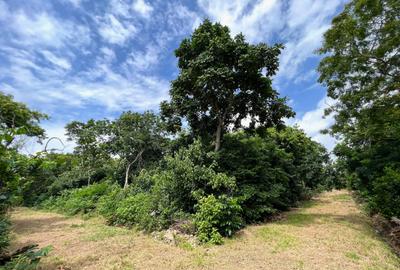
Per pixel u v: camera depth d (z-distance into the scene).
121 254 6.38
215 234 7.41
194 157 10.84
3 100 13.46
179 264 5.64
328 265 5.48
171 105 12.95
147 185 14.31
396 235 8.09
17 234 9.68
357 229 8.77
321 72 10.57
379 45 8.85
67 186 24.95
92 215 14.36
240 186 10.77
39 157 3.86
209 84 10.67
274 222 10.48
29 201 21.91
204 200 8.48
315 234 8.05
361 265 5.48
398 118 9.27
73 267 5.52
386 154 11.49
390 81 9.21
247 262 5.73
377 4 8.32
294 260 5.80
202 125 13.37
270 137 18.23
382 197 8.83
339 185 20.78
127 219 10.99
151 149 27.55
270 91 11.68
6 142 3.62
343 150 15.21
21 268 4.66
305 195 19.58
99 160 28.47
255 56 10.25
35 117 15.02
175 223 8.89
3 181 3.84
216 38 10.81
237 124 13.82
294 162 19.23
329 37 9.60
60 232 9.91
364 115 9.97
